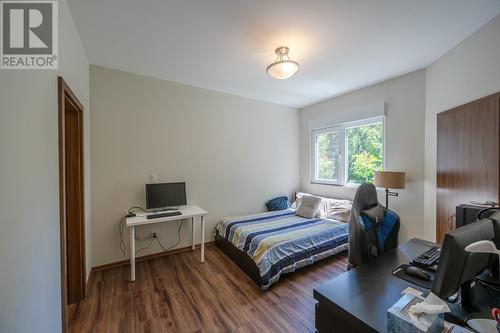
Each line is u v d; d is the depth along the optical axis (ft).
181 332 5.56
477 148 6.24
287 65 7.29
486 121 5.96
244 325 5.80
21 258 3.20
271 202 13.58
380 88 10.57
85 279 7.06
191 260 9.77
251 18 5.89
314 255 8.79
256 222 10.68
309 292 7.29
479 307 3.04
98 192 8.83
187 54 7.91
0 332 2.72
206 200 11.53
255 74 9.68
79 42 6.81
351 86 11.16
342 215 11.03
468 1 5.27
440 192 7.86
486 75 6.11
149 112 9.91
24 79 3.45
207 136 11.53
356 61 8.41
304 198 12.39
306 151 14.92
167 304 6.66
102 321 5.94
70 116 6.72
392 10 5.58
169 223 10.38
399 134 9.86
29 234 3.43
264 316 6.14
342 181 12.62
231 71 9.38
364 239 4.55
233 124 12.41
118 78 9.23
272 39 6.91
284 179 14.70
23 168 3.32
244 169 12.89
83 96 7.50
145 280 8.04
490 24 5.98
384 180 9.17
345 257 9.98
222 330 5.63
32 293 3.47
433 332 2.36
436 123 8.27
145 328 5.70
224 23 6.12
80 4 5.38
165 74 9.68
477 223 3.04
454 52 7.37
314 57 8.07
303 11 5.60
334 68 9.04
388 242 5.64
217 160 11.87
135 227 9.61
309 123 14.49
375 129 11.06
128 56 8.07
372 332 2.65
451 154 7.30
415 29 6.40
